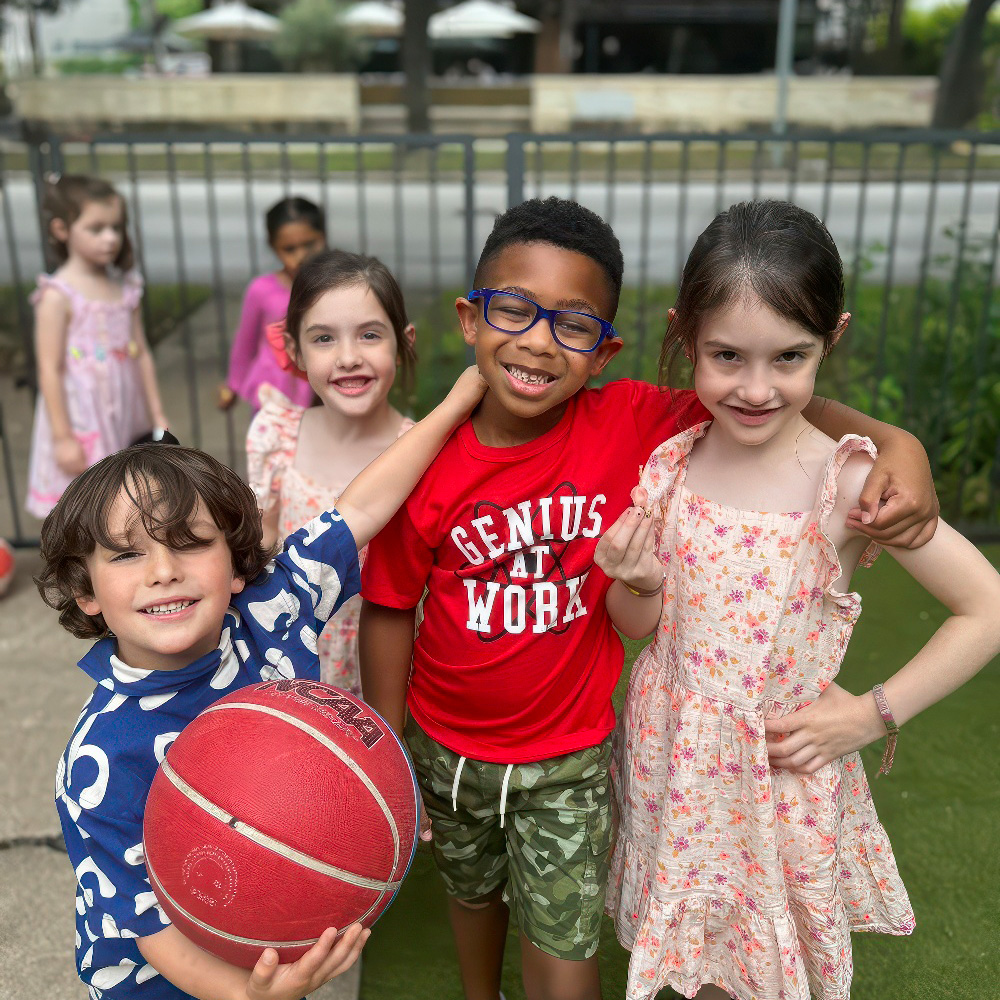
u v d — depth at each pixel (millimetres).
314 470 2508
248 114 24969
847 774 1955
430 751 1998
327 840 1424
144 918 1520
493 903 2158
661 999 2299
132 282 4473
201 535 1561
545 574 1868
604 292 1732
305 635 1790
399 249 5664
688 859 1913
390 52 33938
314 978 1448
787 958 1868
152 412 4566
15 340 7918
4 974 2373
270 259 11539
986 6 18891
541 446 1843
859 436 1742
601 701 1955
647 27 33594
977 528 4832
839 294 1653
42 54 30469
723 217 1696
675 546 1890
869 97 23406
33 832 2838
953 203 13602
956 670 1756
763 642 1810
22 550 4797
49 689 3570
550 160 18141
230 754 1447
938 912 2557
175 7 39250
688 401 1921
